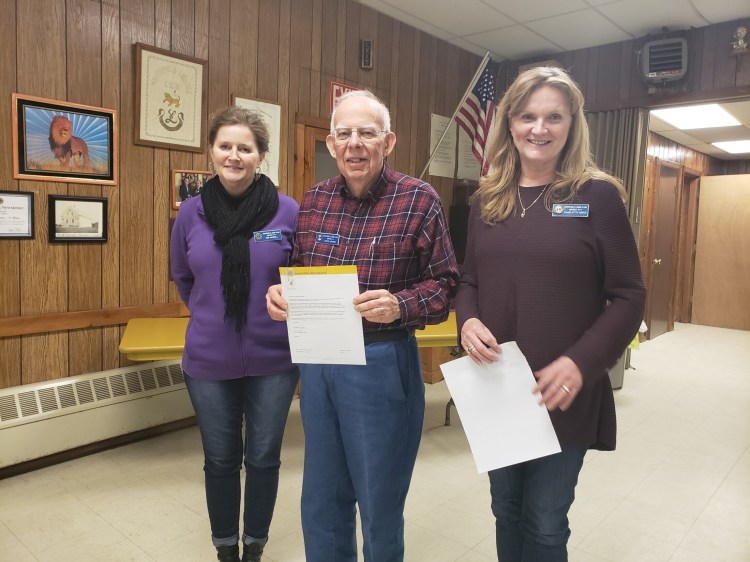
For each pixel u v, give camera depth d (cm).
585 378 116
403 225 139
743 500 260
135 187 300
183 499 246
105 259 293
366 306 131
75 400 278
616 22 405
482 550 214
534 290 125
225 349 174
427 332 289
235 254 170
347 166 138
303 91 370
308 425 151
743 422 370
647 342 641
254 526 189
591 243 123
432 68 455
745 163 821
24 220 263
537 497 132
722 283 752
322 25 376
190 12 311
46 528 221
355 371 141
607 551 216
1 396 257
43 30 261
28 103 258
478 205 143
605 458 305
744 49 383
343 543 156
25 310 267
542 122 125
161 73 300
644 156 448
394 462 145
